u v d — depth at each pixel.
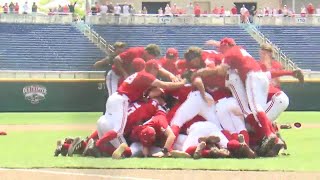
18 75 41.16
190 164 12.48
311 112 40.62
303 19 58.88
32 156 14.23
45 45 54.47
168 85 14.12
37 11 63.38
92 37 55.91
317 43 56.66
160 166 12.14
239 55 14.60
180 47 56.19
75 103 41.00
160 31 57.59
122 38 56.66
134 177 10.77
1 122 30.09
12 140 19.42
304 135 21.59
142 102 14.33
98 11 59.12
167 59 15.38
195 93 14.38
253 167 12.16
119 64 15.86
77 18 58.09
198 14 58.69
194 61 14.81
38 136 21.19
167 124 14.12
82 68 52.94
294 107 42.19
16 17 56.53
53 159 13.42
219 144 14.08
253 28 58.31
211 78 14.70
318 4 72.38
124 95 14.14
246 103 14.70
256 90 14.63
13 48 53.53
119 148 13.62
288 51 55.72
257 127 14.70
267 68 16.86
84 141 14.30
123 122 13.99
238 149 13.77
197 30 57.88
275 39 57.12
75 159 13.38
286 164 12.70
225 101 14.55
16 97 40.69
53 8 64.00
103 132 14.12
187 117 14.28
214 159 13.47
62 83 40.97
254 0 72.50
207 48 55.41
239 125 14.47
